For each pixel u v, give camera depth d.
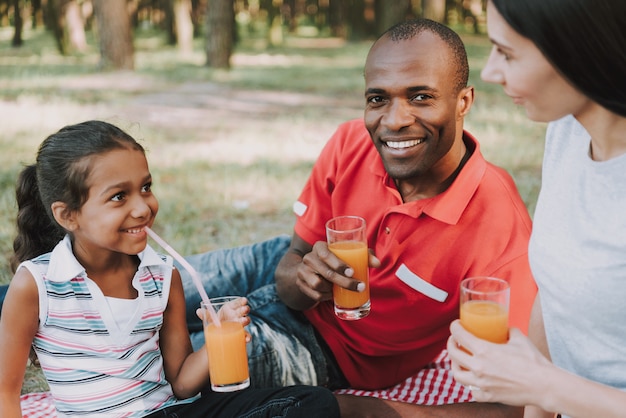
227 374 2.59
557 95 1.76
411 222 2.92
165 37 26.72
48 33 29.30
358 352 3.32
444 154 2.75
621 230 1.82
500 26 1.73
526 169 7.29
